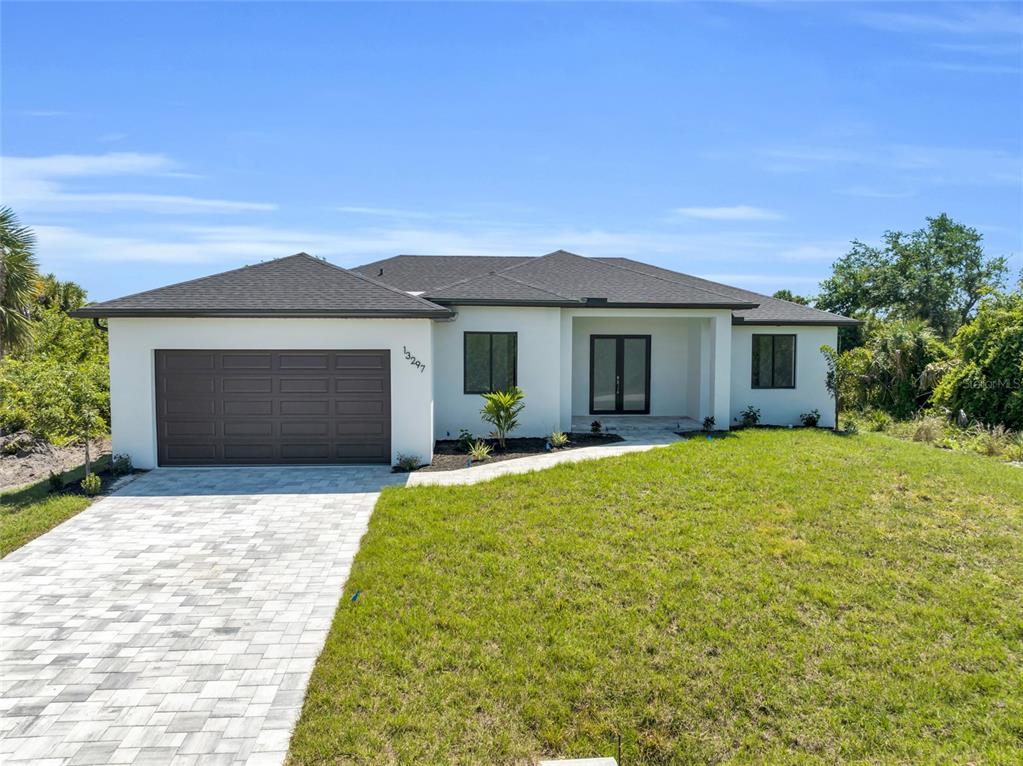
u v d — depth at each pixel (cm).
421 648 615
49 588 766
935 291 3938
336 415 1369
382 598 716
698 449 1454
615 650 617
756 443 1546
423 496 1098
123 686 561
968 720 529
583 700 545
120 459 1318
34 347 2175
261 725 507
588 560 812
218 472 1320
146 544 913
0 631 660
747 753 493
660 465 1277
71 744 482
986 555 838
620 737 504
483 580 761
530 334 1636
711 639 635
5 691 552
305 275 1483
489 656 603
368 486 1205
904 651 621
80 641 640
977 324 2159
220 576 801
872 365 2530
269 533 957
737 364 1925
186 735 494
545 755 482
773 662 600
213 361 1348
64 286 3578
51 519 1012
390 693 545
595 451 1470
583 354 1988
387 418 1375
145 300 1342
